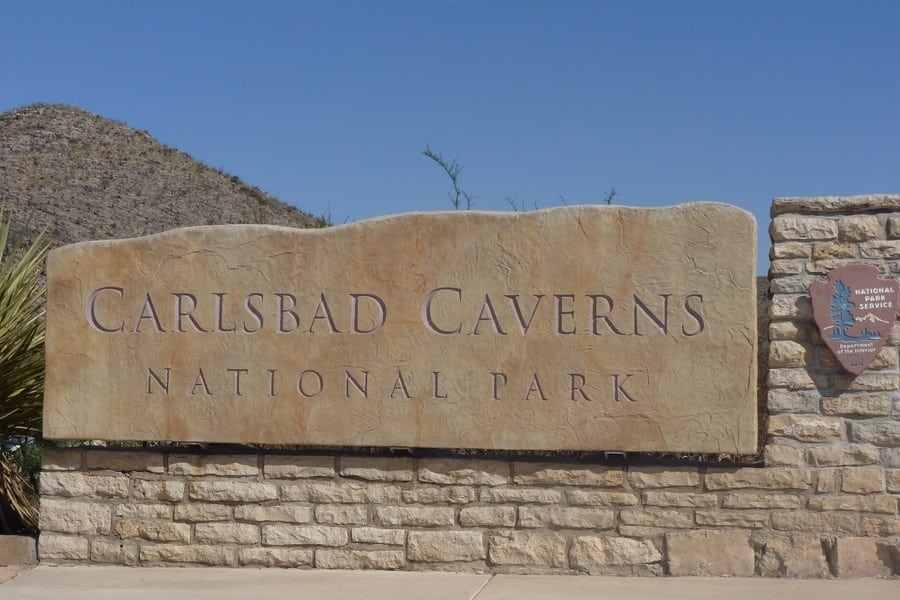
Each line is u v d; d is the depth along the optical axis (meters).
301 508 7.68
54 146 55.16
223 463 7.77
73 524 7.90
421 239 7.60
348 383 7.64
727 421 7.23
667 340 7.31
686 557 7.26
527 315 7.47
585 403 7.39
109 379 7.88
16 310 8.76
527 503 7.45
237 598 6.84
